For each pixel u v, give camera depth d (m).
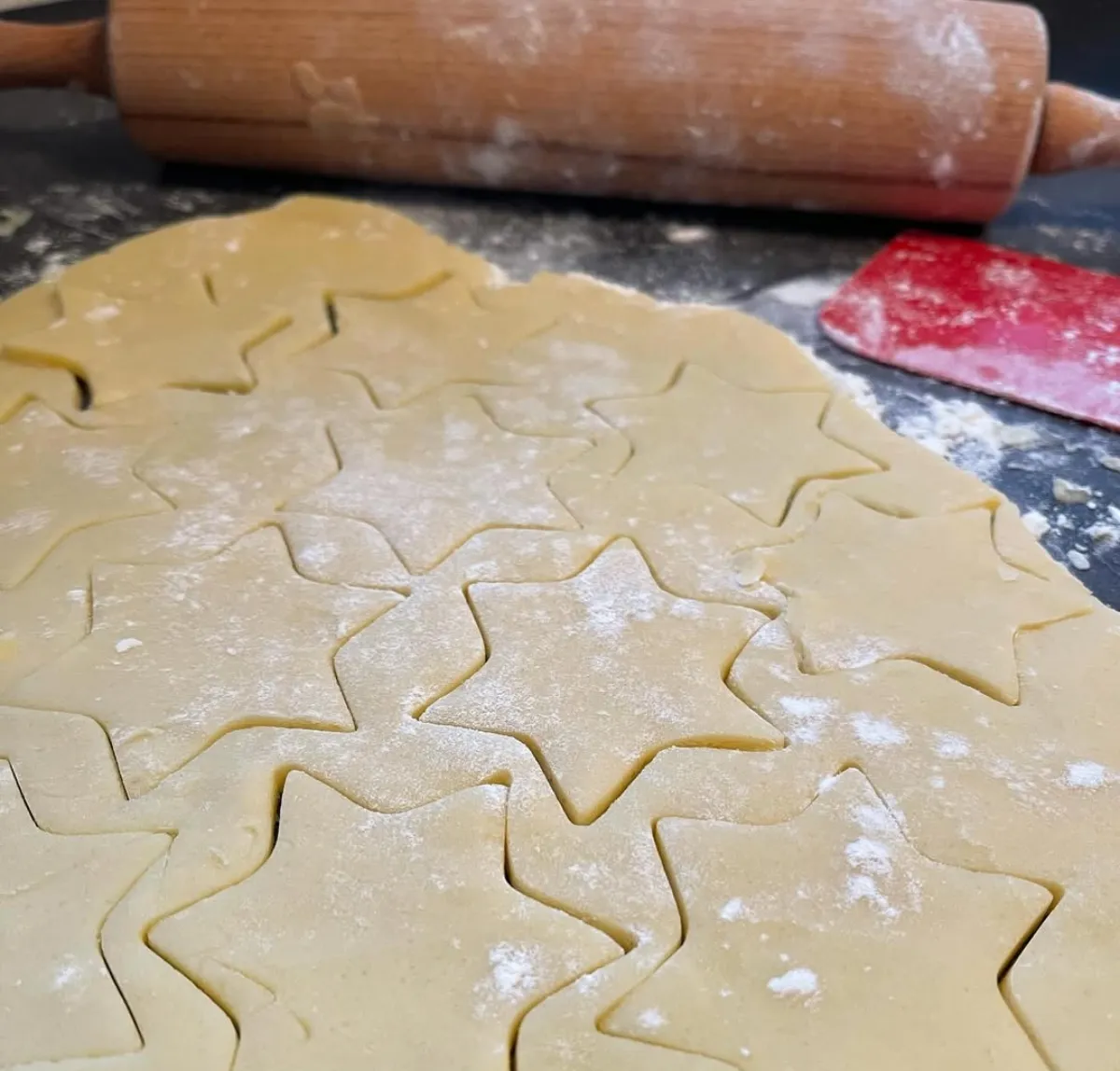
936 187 0.32
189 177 0.36
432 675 0.19
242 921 0.16
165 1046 0.15
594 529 0.22
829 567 0.21
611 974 0.15
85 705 0.19
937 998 0.15
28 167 0.36
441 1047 0.15
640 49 0.31
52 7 0.43
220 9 0.32
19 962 0.15
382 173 0.35
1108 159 0.32
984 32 0.31
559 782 0.18
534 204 0.35
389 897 0.16
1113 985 0.15
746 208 0.35
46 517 0.22
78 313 0.28
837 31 0.31
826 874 0.16
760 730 0.18
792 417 0.25
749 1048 0.15
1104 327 0.29
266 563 0.21
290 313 0.28
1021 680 0.19
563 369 0.26
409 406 0.25
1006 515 0.23
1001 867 0.17
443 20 0.31
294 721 0.19
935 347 0.29
